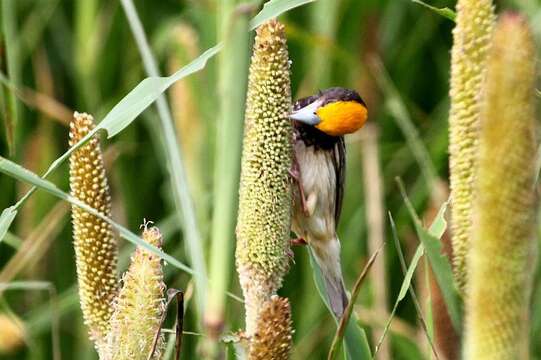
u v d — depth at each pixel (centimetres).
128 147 1258
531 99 418
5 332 986
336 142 1008
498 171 425
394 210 1265
